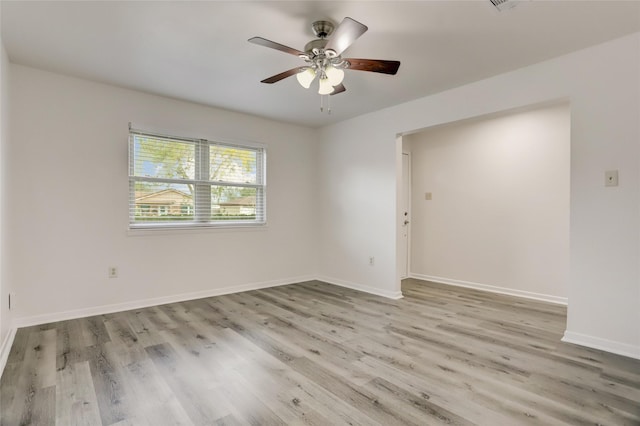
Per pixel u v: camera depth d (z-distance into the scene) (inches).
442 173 198.5
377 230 172.2
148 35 97.3
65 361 93.4
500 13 86.0
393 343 106.9
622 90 98.8
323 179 203.6
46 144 123.7
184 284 157.4
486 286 179.5
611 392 78.0
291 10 85.0
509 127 171.5
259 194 185.6
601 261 102.4
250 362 93.4
